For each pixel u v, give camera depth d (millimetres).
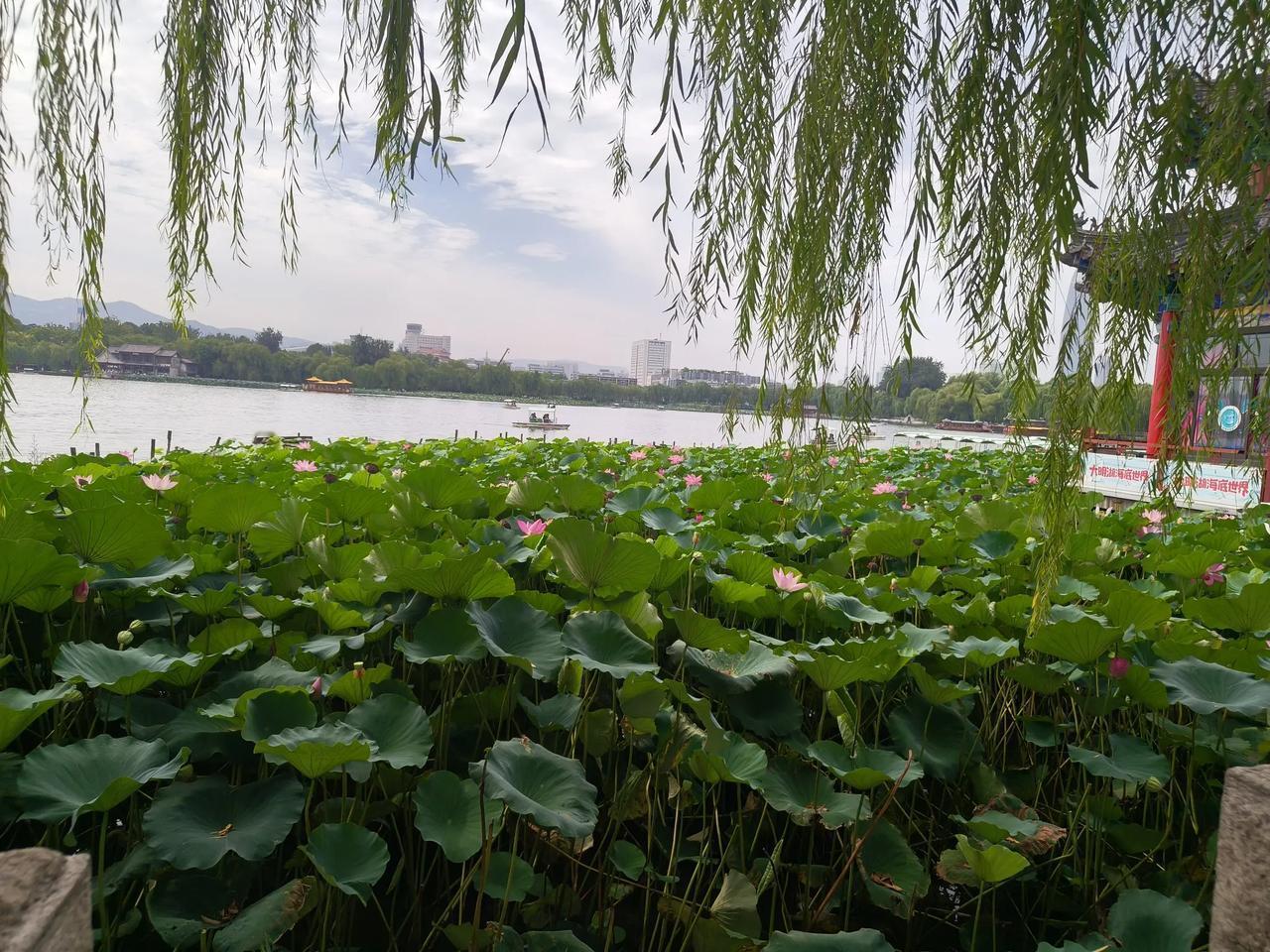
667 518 3328
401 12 1000
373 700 1581
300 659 1830
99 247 1094
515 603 1872
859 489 4879
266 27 1390
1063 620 2111
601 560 1951
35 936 539
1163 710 1993
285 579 2311
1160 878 1777
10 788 1359
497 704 1816
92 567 1905
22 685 1863
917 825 1898
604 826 1799
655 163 1293
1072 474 1276
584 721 1810
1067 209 1078
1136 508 4008
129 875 1271
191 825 1314
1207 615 2156
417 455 6523
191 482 3320
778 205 1446
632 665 1706
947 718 1949
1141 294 1167
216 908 1304
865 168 1286
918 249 1242
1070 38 1049
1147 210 1137
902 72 1274
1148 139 1121
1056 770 2143
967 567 3143
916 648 2004
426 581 1833
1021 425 1324
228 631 1847
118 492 3025
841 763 1664
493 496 3508
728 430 1423
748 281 1448
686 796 1758
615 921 1648
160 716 1677
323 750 1286
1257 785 833
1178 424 1168
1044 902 1808
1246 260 1058
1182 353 1145
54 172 1082
